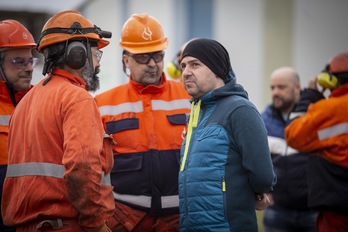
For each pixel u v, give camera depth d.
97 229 3.15
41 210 3.21
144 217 4.19
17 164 3.36
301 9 8.88
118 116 4.26
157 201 4.16
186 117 4.30
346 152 4.64
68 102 3.19
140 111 4.27
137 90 4.33
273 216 5.82
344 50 8.97
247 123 3.52
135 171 4.17
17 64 4.07
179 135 4.25
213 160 3.53
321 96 5.09
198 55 3.66
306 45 8.93
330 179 4.74
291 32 8.87
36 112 3.30
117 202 4.20
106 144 3.39
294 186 5.66
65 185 3.09
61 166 3.21
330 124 4.68
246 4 8.66
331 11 8.95
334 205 4.71
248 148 3.49
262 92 8.77
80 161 3.04
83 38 3.40
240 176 3.54
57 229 3.19
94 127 3.16
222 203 3.49
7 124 4.04
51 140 3.21
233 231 3.48
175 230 4.23
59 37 3.34
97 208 3.11
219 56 3.68
